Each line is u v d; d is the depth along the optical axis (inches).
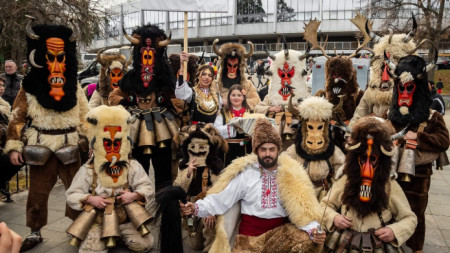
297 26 1700.3
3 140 197.2
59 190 258.1
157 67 197.5
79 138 180.2
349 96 210.1
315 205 129.3
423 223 160.6
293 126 219.3
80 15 474.9
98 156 162.2
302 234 126.0
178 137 183.9
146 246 166.1
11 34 461.4
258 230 132.0
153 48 195.6
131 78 198.7
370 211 131.2
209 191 134.3
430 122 160.9
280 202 131.6
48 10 464.1
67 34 173.0
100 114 161.0
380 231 128.8
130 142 169.0
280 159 135.5
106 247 159.9
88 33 481.7
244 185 132.3
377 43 200.7
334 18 1657.2
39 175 171.3
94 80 561.0
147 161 204.5
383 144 129.0
